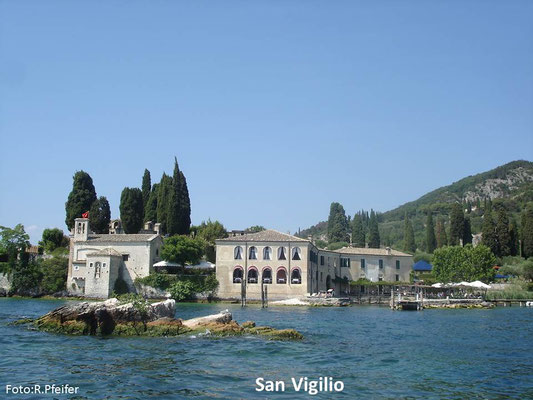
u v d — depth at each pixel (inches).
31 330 1823.3
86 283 4104.3
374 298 4266.7
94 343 1563.7
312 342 1705.2
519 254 5600.4
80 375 1144.2
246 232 5610.2
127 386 1055.0
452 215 5984.3
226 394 1015.6
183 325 1784.0
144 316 1758.1
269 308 3526.1
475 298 4010.8
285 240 4128.9
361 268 5000.0
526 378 1200.2
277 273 4101.9
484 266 4650.6
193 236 5191.9
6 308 3068.4
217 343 1599.4
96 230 5182.1
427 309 3590.1
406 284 4788.4
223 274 4124.0
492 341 1812.3
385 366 1317.7
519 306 3986.2
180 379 1122.0
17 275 4404.5
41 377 1123.9
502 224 5526.6
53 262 4377.5
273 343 1630.2
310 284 4210.1
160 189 5142.7
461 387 1108.5
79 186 5251.0
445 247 4864.7
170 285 4111.7
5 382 1077.8
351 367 1298.0
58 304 3516.2
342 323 2433.6
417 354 1504.7
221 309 3331.7
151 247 4264.3
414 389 1087.0
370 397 1020.5
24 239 4547.2
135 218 5137.8
